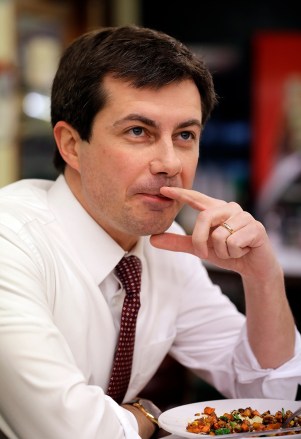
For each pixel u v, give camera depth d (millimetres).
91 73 2227
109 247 2445
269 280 2518
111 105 2193
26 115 6664
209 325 2914
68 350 2090
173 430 2035
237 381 2742
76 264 2410
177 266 2822
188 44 8094
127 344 2477
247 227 2273
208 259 2488
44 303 2160
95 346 2434
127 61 2174
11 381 1974
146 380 2686
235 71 8000
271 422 2203
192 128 2273
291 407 2332
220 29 8008
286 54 7863
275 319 2584
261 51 7922
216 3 7988
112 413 2039
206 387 6043
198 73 2266
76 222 2445
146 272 2674
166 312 2742
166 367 4668
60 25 7141
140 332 2613
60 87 2375
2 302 2059
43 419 1952
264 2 7883
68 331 2369
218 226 2277
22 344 1980
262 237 2354
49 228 2420
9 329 1999
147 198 2217
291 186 7789
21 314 2033
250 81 7957
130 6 8125
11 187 2660
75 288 2387
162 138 2199
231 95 8000
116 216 2264
